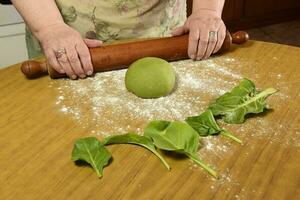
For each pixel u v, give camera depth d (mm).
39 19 557
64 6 630
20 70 566
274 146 396
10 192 352
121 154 395
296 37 1704
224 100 444
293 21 1856
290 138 406
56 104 483
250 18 1754
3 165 384
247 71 544
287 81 514
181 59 580
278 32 1756
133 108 470
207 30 569
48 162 387
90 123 445
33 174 372
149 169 375
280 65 556
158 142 388
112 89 514
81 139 393
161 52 550
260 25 1800
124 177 365
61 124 444
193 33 568
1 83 533
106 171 373
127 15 656
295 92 488
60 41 528
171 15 709
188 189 349
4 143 416
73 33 545
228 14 1678
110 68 548
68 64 522
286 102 467
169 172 369
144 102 482
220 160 380
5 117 460
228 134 409
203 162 377
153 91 480
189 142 384
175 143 381
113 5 642
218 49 579
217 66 562
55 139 420
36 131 433
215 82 520
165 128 398
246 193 341
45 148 406
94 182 360
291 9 1828
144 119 449
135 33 678
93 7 637
